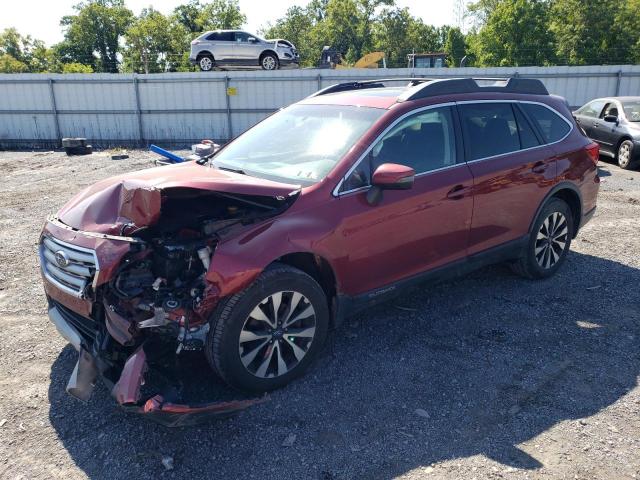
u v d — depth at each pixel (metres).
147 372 3.11
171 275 3.21
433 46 71.25
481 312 4.71
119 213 3.23
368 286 3.93
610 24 43.91
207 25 64.75
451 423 3.23
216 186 3.23
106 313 3.13
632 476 2.79
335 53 29.23
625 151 12.22
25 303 4.90
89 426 3.21
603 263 5.94
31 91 21.02
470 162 4.46
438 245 4.28
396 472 2.83
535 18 45.94
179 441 3.07
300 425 3.21
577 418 3.27
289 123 4.56
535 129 5.08
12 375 3.73
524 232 5.01
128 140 21.45
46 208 8.84
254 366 3.39
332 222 3.59
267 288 3.28
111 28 69.69
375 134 3.93
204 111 21.06
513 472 2.82
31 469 2.86
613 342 4.20
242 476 2.81
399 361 3.91
